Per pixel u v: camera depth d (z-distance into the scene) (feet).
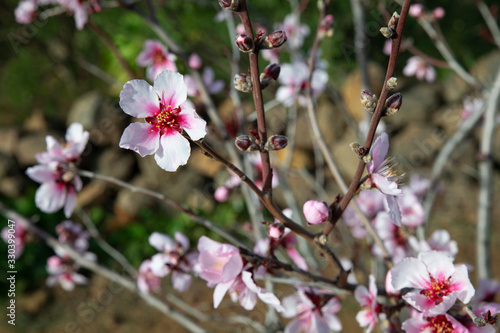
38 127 5.33
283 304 1.21
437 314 0.95
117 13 5.10
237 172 0.92
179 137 0.92
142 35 4.97
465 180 4.13
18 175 4.96
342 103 2.08
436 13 1.99
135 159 4.89
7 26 5.83
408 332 0.99
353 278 1.46
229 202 4.34
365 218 1.27
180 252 1.45
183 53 1.68
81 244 1.94
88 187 4.83
